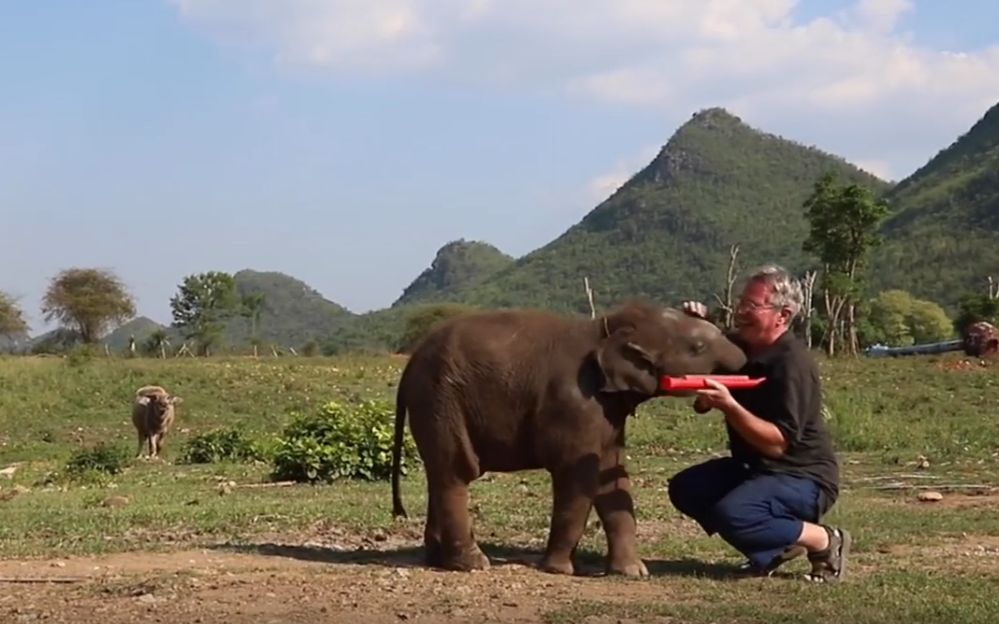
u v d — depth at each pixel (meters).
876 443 21.22
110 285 76.38
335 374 37.50
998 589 8.16
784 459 8.53
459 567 8.80
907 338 65.38
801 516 8.54
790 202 135.25
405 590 7.96
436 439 8.87
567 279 126.62
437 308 51.25
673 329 8.64
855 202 49.44
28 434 30.23
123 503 14.72
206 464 22.56
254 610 7.40
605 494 8.75
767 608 7.44
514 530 11.37
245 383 35.22
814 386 8.49
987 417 25.09
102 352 57.53
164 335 62.72
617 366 8.62
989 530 11.25
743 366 8.69
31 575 8.82
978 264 87.50
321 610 7.38
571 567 8.78
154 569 8.98
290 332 153.25
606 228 140.25
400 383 9.49
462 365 8.83
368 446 17.88
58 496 16.11
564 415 8.66
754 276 8.61
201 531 11.57
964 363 35.72
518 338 8.88
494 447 8.86
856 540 10.55
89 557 9.70
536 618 7.23
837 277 47.97
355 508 13.12
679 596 7.86
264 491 16.22
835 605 7.54
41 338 84.31
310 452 17.77
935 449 20.56
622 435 8.87
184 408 32.47
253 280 170.25
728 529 8.53
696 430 23.39
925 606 7.50
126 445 27.64
